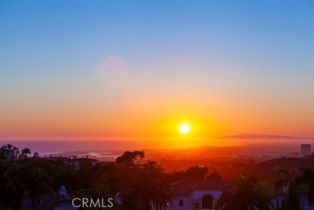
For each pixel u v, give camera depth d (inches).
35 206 2974.9
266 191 2632.9
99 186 3115.2
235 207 2546.8
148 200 2765.7
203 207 3496.6
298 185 3157.0
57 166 4867.1
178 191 3587.6
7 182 2374.5
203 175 6038.4
